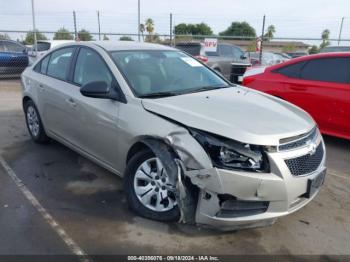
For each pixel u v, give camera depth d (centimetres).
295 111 366
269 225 305
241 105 343
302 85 587
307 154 298
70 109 420
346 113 539
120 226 321
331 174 455
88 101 388
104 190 390
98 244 296
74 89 420
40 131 523
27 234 308
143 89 360
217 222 282
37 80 505
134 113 333
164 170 302
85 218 334
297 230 322
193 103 334
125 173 339
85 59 424
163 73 399
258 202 281
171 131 298
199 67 450
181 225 322
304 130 307
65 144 463
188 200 288
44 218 333
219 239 304
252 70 682
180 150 287
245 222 281
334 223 336
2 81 1339
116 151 360
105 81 367
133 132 328
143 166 326
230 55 1441
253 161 273
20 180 415
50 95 464
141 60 403
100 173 436
